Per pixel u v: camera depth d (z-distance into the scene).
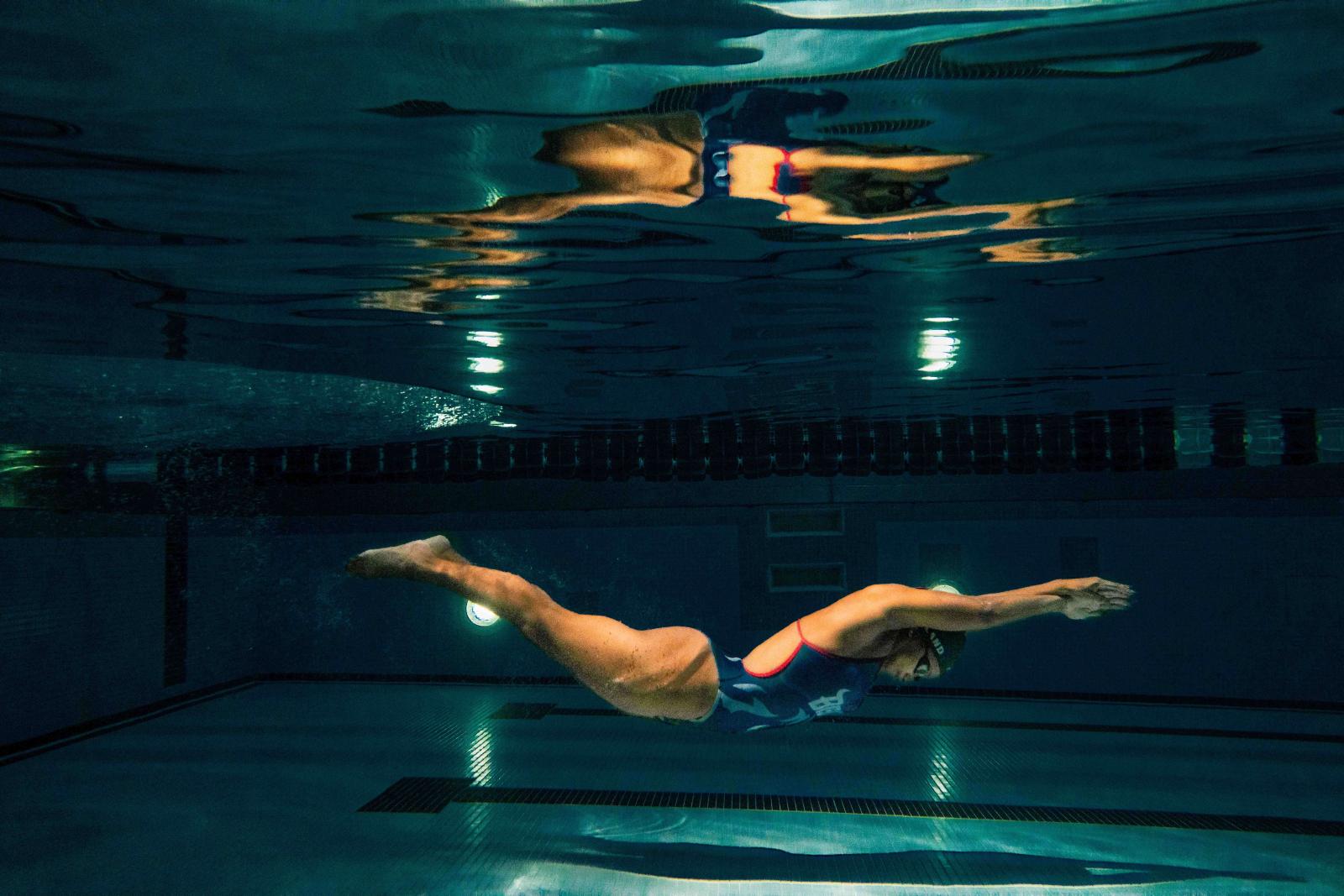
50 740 8.29
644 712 3.85
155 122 2.86
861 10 2.28
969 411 9.37
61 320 5.22
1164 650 10.15
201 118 2.84
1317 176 3.44
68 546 8.63
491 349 6.23
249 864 5.34
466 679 11.23
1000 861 5.46
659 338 6.02
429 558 3.59
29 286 4.62
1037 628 10.45
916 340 6.13
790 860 5.47
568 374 7.05
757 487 10.38
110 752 8.00
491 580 3.65
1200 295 5.12
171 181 3.34
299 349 6.08
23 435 7.78
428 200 3.57
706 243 4.19
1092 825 6.14
